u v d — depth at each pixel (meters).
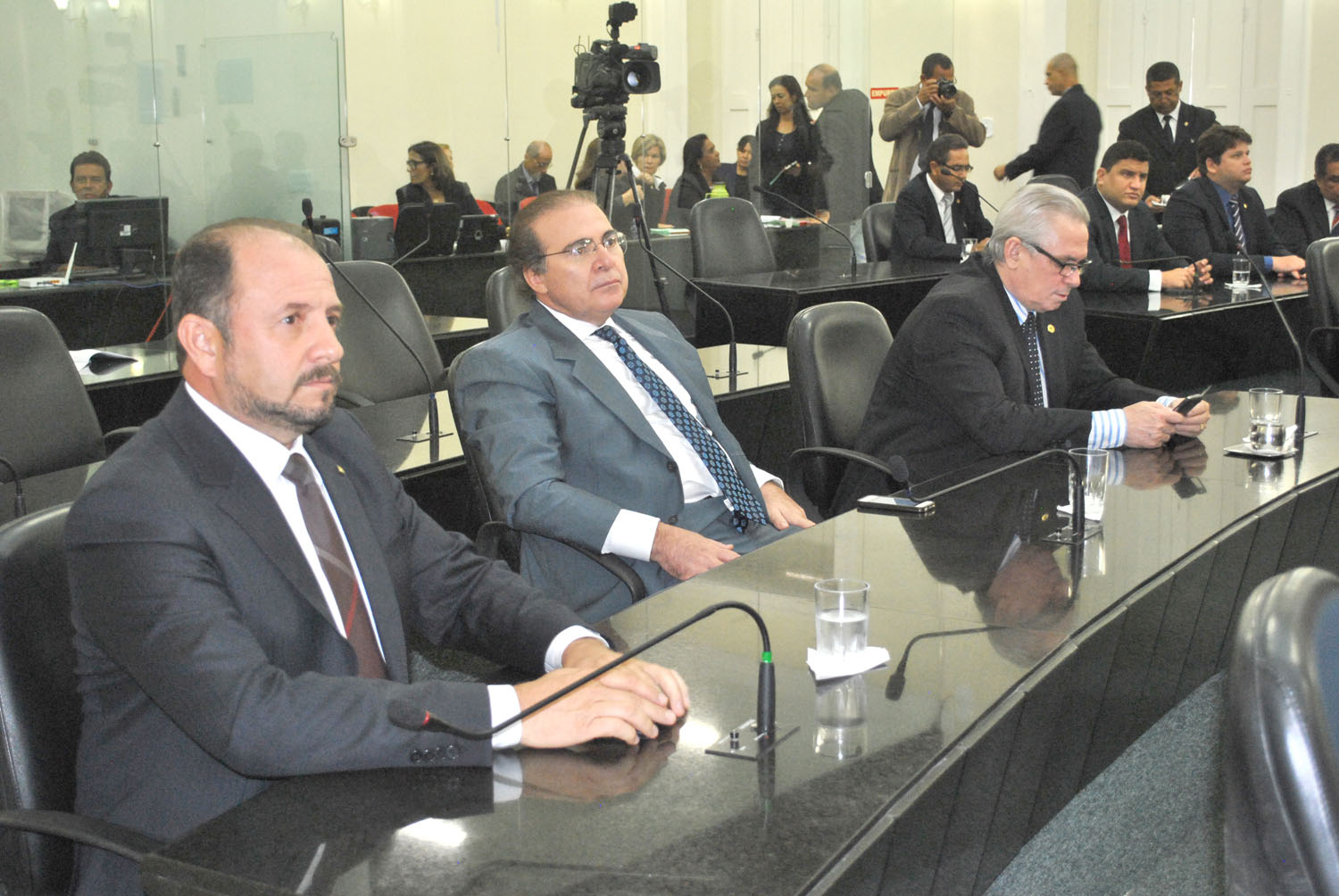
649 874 0.92
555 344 2.29
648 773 1.09
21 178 4.10
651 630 1.44
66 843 1.28
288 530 1.32
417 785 1.08
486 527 2.15
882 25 7.52
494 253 5.55
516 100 5.82
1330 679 0.78
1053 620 1.47
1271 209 8.77
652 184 6.30
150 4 4.38
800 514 2.39
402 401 3.22
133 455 1.27
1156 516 1.94
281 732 1.13
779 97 6.73
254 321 1.28
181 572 1.21
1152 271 4.55
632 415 2.25
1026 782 1.31
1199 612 1.78
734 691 1.26
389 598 1.41
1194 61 8.82
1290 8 8.55
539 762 1.12
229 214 4.70
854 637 1.30
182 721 1.17
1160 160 7.51
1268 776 0.74
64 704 1.28
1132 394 2.80
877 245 5.91
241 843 0.99
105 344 4.26
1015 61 8.59
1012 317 2.67
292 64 4.84
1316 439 2.48
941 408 2.62
